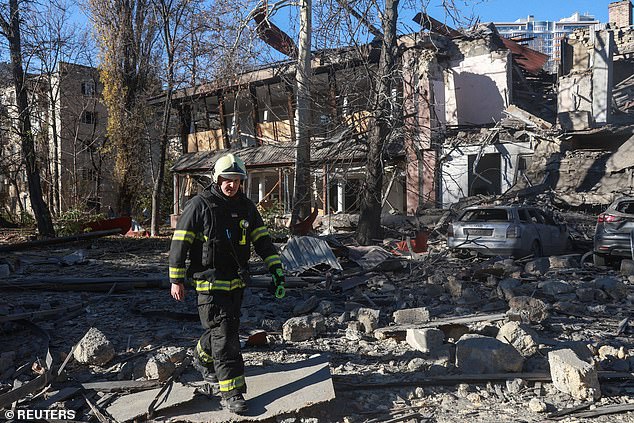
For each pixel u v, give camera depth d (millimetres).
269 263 4383
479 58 25688
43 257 15828
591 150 20469
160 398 4422
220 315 4156
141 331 6895
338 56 16938
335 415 4375
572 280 10531
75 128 36344
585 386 4559
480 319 6461
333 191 25734
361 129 16547
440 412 4418
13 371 5301
